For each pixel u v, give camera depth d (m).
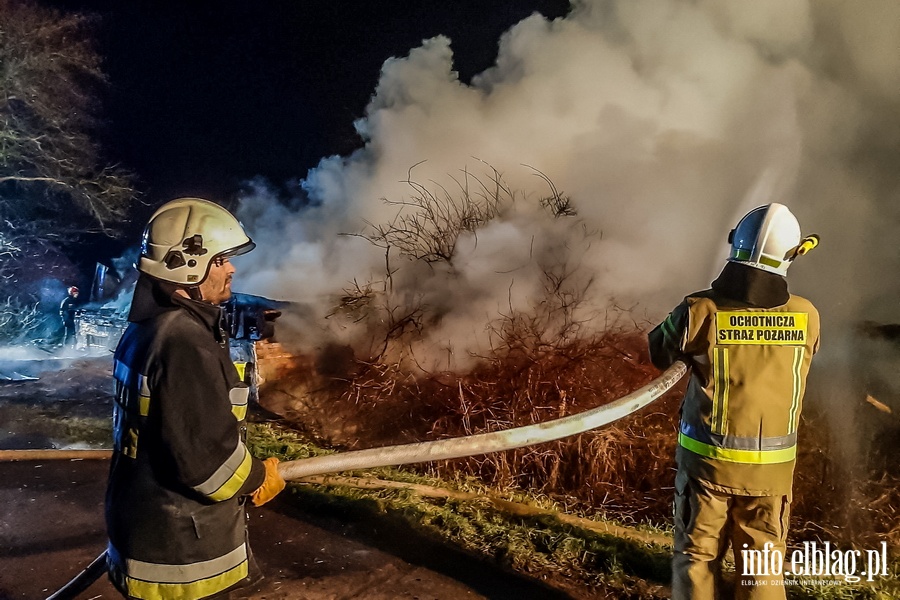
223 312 1.97
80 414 6.05
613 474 5.24
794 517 4.76
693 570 2.44
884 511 4.61
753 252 2.35
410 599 2.91
